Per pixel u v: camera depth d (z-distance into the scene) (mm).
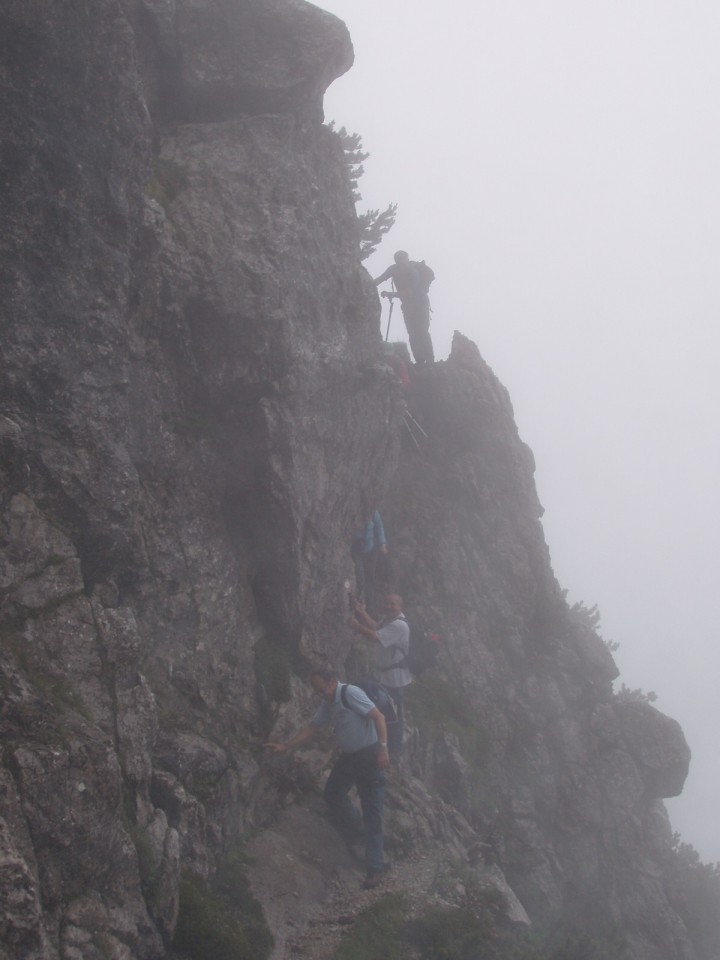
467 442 18016
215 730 9383
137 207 9312
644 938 15398
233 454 10555
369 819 9758
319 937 8641
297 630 10938
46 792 6102
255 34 12008
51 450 7949
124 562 8891
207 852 8359
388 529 16562
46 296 8242
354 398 12148
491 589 16797
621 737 16750
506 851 14219
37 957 5508
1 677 6430
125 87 9039
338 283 12156
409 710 14180
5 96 8195
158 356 10133
